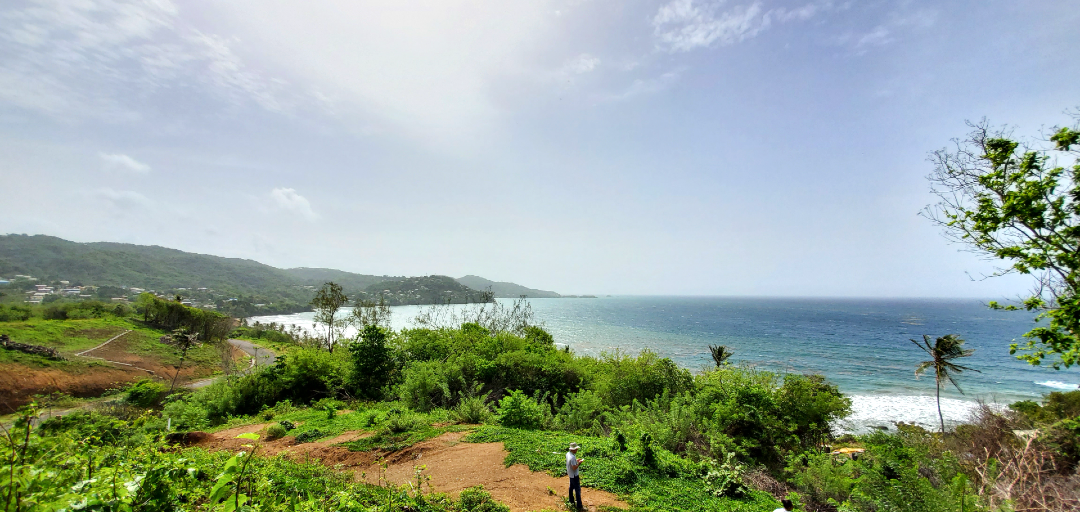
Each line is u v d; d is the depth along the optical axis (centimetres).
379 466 1405
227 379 2981
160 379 4803
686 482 1288
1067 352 1118
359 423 1967
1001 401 4988
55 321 5906
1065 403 3114
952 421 4284
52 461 395
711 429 1823
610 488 1211
